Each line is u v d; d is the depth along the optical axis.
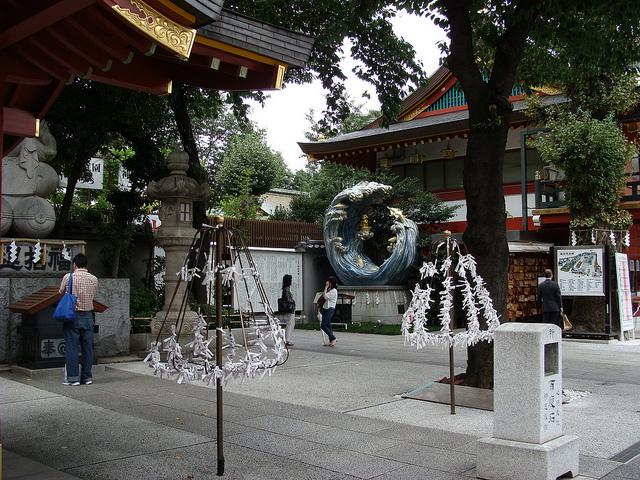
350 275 19.92
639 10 9.18
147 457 5.33
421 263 19.86
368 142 23.59
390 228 20.78
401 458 5.39
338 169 29.14
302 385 8.97
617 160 16.20
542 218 19.48
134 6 3.95
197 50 5.48
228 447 5.69
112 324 10.98
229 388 8.66
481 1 10.19
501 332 4.98
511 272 18.67
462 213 22.86
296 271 20.69
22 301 9.72
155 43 4.25
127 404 7.49
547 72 11.85
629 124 18.92
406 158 24.56
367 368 10.68
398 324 19.02
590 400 8.18
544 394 4.83
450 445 5.82
